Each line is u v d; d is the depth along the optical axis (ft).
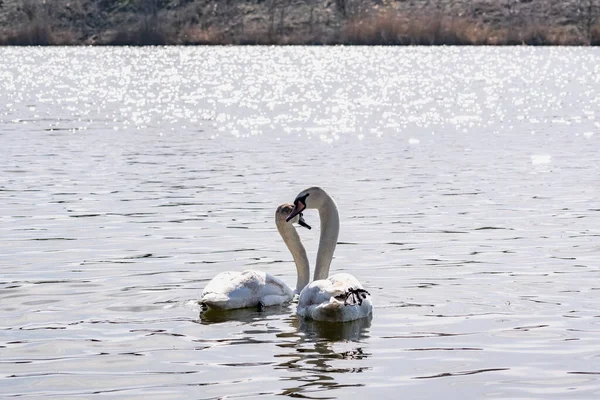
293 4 317.42
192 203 61.87
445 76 224.74
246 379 28.94
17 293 39.22
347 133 111.55
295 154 90.22
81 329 34.24
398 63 264.93
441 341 32.71
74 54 298.15
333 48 313.32
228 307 36.55
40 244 49.21
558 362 30.40
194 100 167.32
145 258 45.98
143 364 30.37
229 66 257.75
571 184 70.38
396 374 29.37
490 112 140.77
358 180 72.43
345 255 46.78
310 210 61.77
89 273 42.83
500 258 45.93
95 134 110.83
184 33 310.45
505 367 29.99
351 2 310.24
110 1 321.73
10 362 30.53
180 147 96.99
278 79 218.18
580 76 222.28
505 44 294.46
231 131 114.73
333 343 32.60
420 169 78.84
